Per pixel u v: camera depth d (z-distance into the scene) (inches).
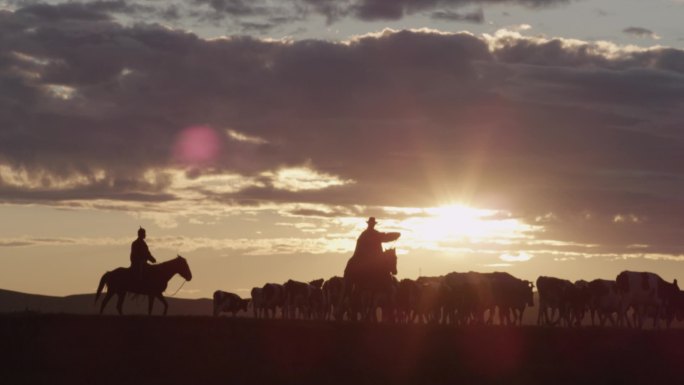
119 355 1444.4
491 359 1565.0
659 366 1611.7
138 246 1786.4
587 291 2162.9
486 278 2193.7
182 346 1483.8
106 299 1776.6
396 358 1523.1
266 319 1670.8
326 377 1421.0
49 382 1328.7
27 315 1547.7
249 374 1407.5
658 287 2154.3
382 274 1833.2
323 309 2539.4
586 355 1628.9
